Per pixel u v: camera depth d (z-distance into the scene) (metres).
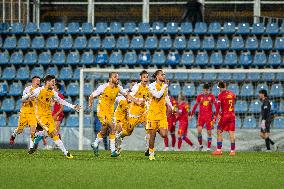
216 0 74.25
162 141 62.41
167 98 40.81
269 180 28.58
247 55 72.38
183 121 60.59
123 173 30.77
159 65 72.31
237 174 31.23
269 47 72.81
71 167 33.75
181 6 74.62
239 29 73.44
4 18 74.56
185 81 69.56
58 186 25.50
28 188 24.84
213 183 27.19
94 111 66.88
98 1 75.25
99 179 28.02
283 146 61.84
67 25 75.12
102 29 74.31
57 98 42.50
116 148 48.34
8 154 46.53
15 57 73.00
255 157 47.78
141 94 48.69
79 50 73.81
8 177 28.58
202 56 72.38
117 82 44.03
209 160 42.25
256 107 67.88
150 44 73.12
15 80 71.88
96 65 72.69
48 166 34.25
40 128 46.06
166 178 28.83
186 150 62.41
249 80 68.88
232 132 52.62
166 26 74.06
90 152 53.59
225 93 52.53
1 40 74.00
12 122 69.06
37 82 49.50
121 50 73.38
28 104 51.12
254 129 61.94
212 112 59.94
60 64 72.56
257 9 73.81
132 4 74.88
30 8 75.19
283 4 73.75
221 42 73.00
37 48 73.50
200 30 73.50
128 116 48.97
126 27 74.19
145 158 43.09
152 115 40.59
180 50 73.06
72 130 62.59
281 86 68.94
